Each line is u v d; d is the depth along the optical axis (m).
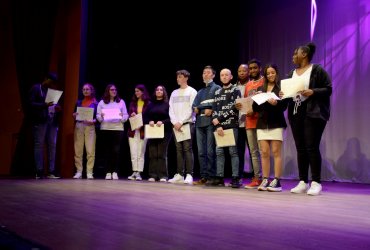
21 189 2.97
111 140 5.00
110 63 6.31
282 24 6.28
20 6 5.69
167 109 4.88
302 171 3.22
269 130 3.37
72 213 1.72
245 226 1.46
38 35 5.63
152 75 6.55
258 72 3.78
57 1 5.60
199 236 1.25
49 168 4.86
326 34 5.69
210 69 4.16
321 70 3.12
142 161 4.99
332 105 5.54
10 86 5.71
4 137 5.61
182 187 3.58
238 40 6.82
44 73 5.57
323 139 5.61
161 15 6.55
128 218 1.60
